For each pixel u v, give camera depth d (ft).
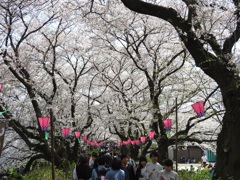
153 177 26.73
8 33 44.78
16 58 46.14
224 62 25.07
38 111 48.73
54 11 45.03
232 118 23.62
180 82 54.19
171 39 54.13
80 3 41.73
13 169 38.55
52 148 29.99
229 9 27.27
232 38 27.20
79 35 59.00
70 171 46.52
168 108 60.49
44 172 42.19
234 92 23.66
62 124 60.85
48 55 55.42
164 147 49.08
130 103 57.62
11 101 54.49
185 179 36.70
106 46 55.98
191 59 51.96
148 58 55.52
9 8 43.37
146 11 26.05
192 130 65.21
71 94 59.16
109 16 47.78
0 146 17.37
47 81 60.13
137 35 51.01
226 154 23.89
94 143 82.94
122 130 74.90
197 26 26.78
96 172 26.66
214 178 24.38
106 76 63.67
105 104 64.23
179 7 45.32
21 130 49.24
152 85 49.65
